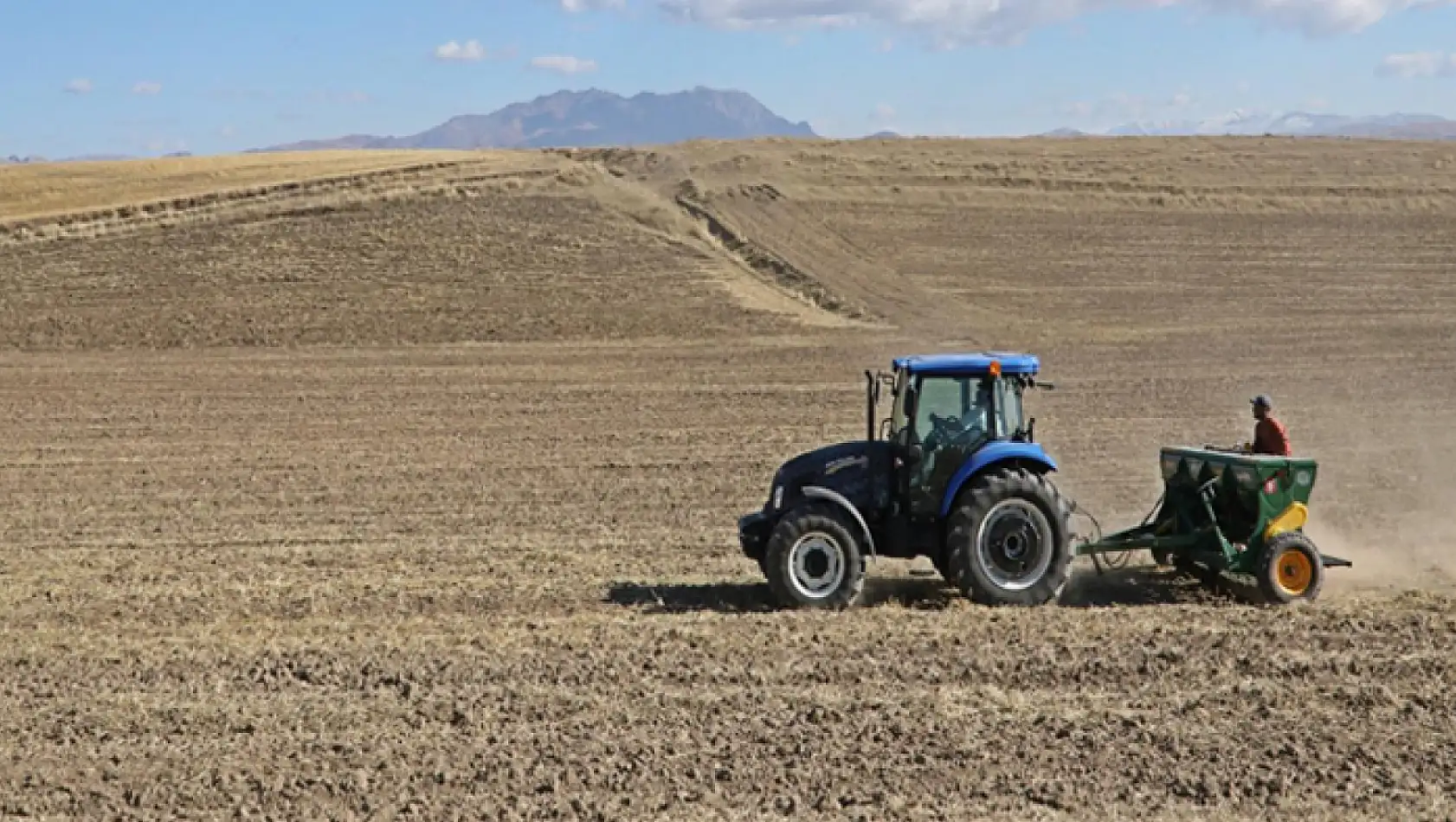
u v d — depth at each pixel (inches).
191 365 1396.4
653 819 294.8
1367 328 1680.6
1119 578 513.0
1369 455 852.6
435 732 345.4
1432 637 422.6
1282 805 300.0
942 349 1536.7
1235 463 472.7
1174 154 3038.9
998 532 461.4
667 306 1795.0
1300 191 2731.3
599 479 779.4
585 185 2493.8
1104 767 320.2
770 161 2790.4
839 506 465.4
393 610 479.5
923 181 2714.1
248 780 316.5
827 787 310.2
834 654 405.4
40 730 349.7
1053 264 2208.4
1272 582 464.1
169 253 1955.0
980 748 330.6
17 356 1465.3
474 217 2172.7
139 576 540.7
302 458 872.9
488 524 652.1
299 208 2186.3
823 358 1453.0
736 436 948.0
